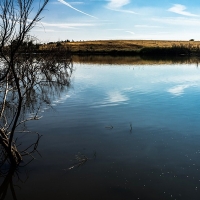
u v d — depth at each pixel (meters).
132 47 100.19
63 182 6.91
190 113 13.05
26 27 7.01
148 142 9.41
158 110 13.78
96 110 14.02
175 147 8.95
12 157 7.77
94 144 9.33
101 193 6.38
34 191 6.56
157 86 21.81
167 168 7.50
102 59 63.81
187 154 8.38
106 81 25.48
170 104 15.11
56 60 30.50
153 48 80.25
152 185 6.68
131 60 58.91
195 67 39.84
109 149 8.88
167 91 19.38
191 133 10.24
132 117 12.55
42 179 7.10
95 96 17.91
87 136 10.13
